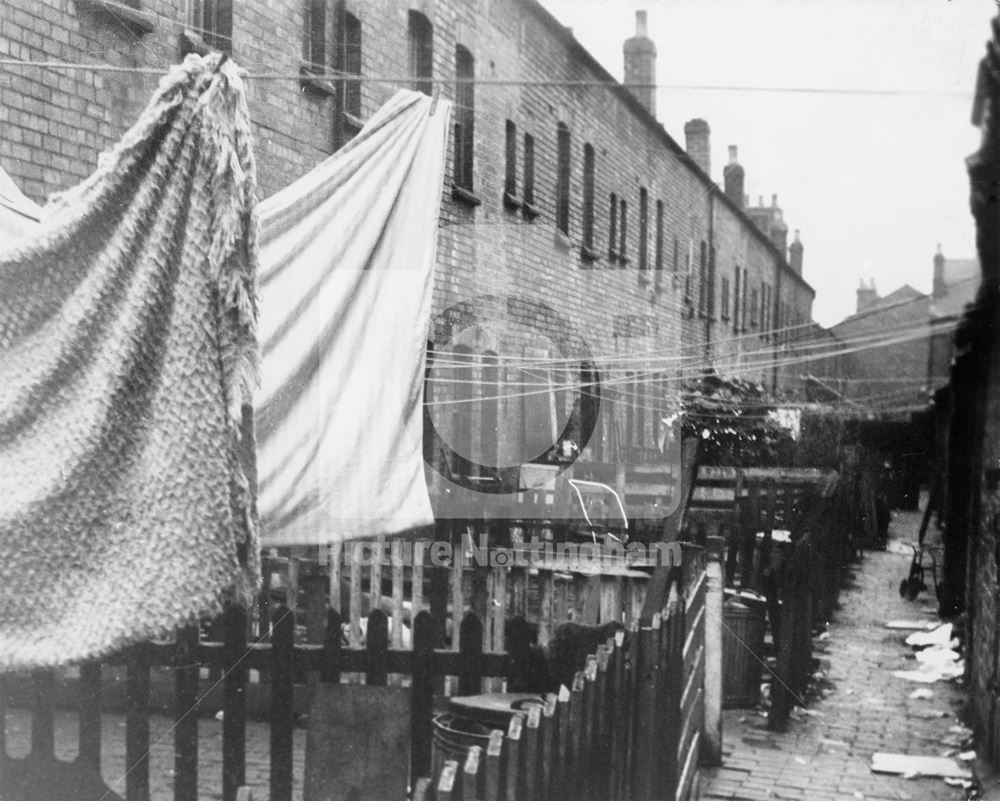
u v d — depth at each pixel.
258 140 9.44
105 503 3.96
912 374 22.95
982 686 7.41
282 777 4.37
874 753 7.25
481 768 3.41
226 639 4.43
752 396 16.83
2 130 6.81
